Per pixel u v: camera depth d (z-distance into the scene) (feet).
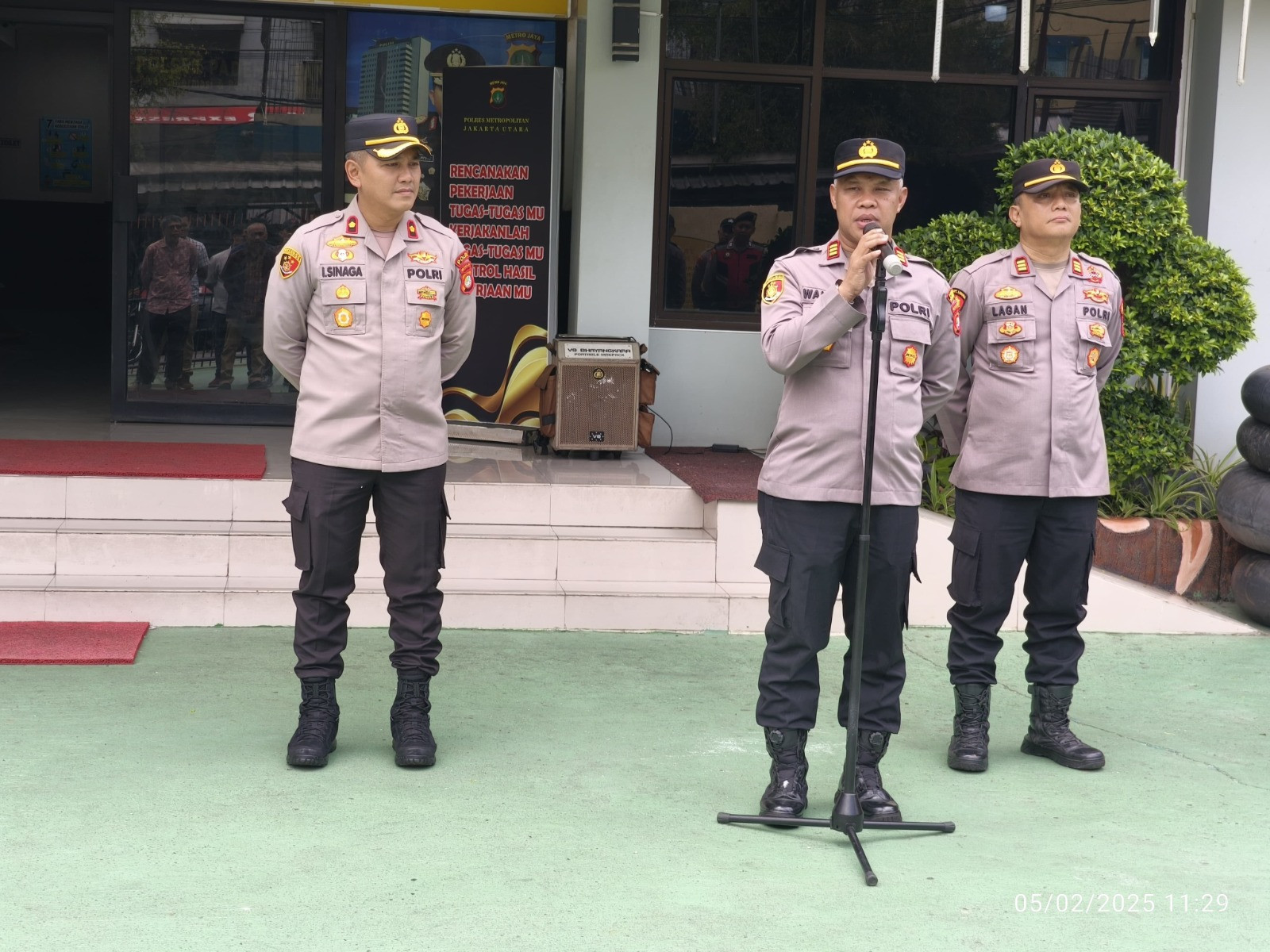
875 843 10.40
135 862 9.41
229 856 9.57
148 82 22.15
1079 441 12.31
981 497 12.43
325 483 11.62
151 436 20.98
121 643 14.53
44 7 27.22
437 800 10.86
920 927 8.86
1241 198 21.59
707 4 22.26
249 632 15.39
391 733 12.11
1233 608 18.48
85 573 15.98
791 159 22.76
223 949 8.18
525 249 21.48
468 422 21.91
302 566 11.68
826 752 12.53
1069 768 12.40
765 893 9.31
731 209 22.74
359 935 8.41
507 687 13.99
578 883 9.34
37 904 8.71
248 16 22.21
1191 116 22.39
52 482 16.63
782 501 10.73
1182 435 18.76
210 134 22.38
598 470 19.42
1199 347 17.83
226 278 22.61
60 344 36.35
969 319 12.48
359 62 22.48
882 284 10.02
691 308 22.90
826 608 10.76
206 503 16.93
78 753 11.55
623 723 13.01
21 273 45.80
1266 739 13.37
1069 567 12.49
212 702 13.05
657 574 17.04
